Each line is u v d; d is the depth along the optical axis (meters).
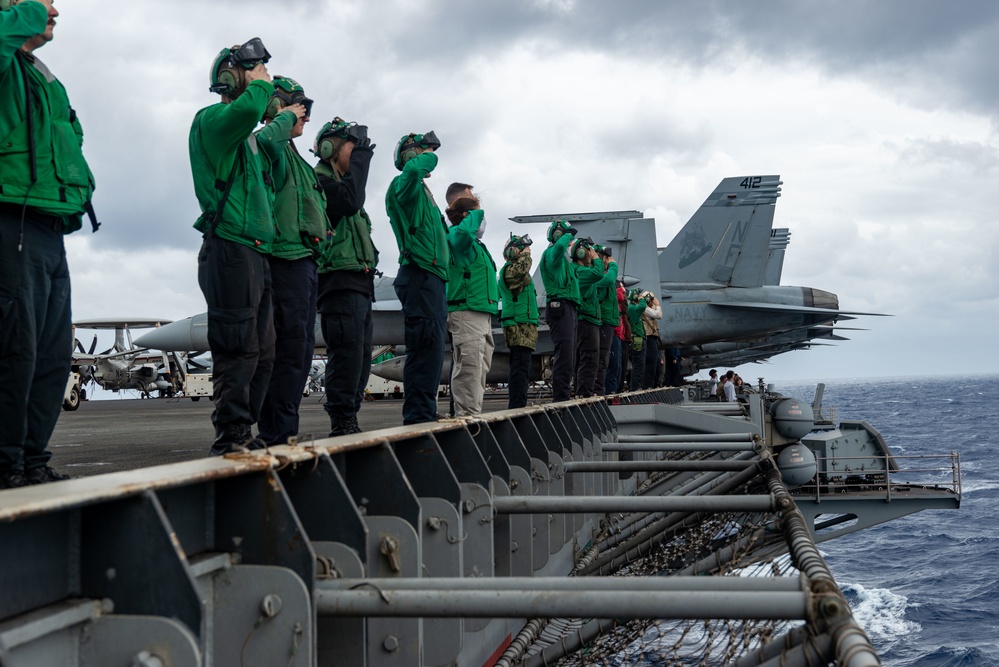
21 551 2.14
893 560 38.41
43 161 3.40
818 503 19.25
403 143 6.12
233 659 2.82
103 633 2.25
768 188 34.41
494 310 7.62
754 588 3.05
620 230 30.95
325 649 3.40
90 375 42.75
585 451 9.48
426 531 4.43
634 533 10.41
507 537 5.92
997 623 27.19
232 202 3.98
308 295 5.16
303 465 3.33
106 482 2.35
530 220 31.73
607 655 5.09
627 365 19.11
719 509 5.31
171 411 24.34
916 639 26.12
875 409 176.88
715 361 57.69
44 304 3.47
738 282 34.53
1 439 3.31
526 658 5.49
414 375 6.16
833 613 2.78
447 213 7.71
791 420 16.08
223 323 3.94
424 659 4.10
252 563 2.87
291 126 4.71
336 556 3.26
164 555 2.27
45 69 3.53
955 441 94.69
